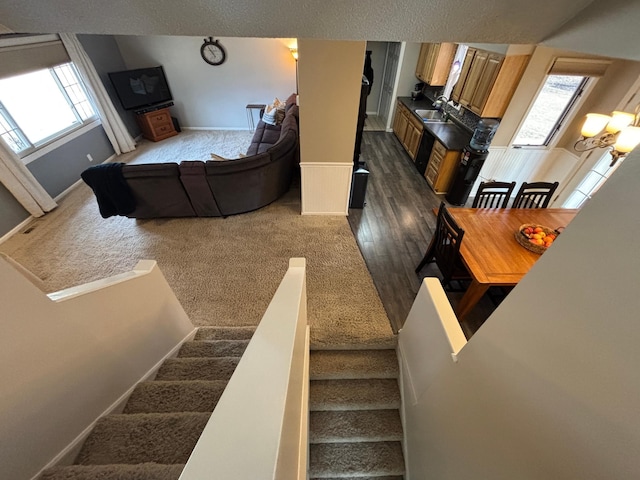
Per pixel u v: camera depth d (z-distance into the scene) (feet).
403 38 3.16
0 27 2.84
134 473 3.17
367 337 7.32
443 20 2.96
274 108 16.93
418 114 16.43
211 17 2.94
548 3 2.64
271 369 2.50
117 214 10.78
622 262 1.51
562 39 2.95
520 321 2.34
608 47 2.48
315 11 2.88
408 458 5.64
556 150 12.83
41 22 2.89
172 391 4.92
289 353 2.79
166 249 10.41
